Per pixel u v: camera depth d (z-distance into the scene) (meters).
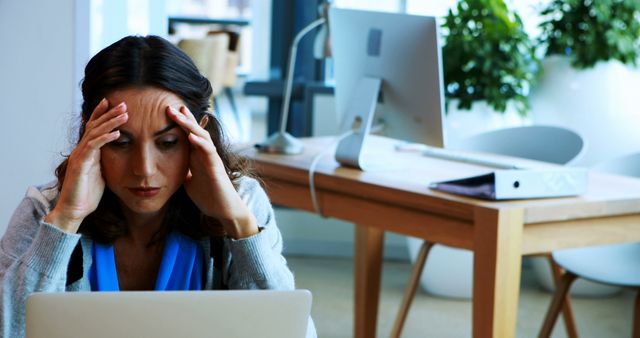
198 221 1.60
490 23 4.41
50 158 2.93
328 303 4.20
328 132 4.97
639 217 2.67
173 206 1.59
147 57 1.44
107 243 1.55
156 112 1.43
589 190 2.73
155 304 1.18
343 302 4.23
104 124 1.40
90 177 1.45
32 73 2.91
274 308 1.20
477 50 4.39
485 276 2.45
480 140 3.80
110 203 1.54
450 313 4.11
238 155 1.70
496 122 4.48
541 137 3.69
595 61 4.46
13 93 2.94
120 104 1.41
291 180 3.11
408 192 2.67
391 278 4.62
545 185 2.56
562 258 3.15
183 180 1.48
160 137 1.44
